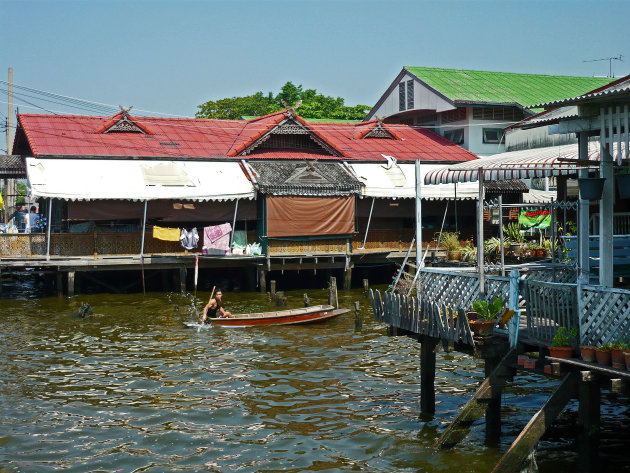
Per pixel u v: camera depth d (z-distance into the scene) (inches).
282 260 1336.1
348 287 1374.3
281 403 629.3
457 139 1766.7
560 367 409.7
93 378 718.5
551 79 1931.6
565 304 428.1
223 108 2807.6
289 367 755.4
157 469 488.7
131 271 1379.2
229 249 1314.0
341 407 613.3
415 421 567.5
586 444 401.4
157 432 560.1
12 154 1647.4
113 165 1323.8
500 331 483.5
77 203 1258.0
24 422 584.7
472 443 515.5
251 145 1451.8
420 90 1838.1
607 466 464.1
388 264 1466.5
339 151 1515.7
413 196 1443.2
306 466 487.2
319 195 1360.7
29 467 493.0
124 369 752.3
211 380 707.4
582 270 458.9
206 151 1457.9
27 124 1445.6
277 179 1350.9
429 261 1411.2
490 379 466.9
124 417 596.4
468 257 1307.8
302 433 551.2
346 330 956.6
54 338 908.0
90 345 868.6
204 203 1341.0
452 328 487.8
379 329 963.3
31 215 1584.6
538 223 1139.9
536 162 510.3
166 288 1326.3
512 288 460.1
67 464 498.3
